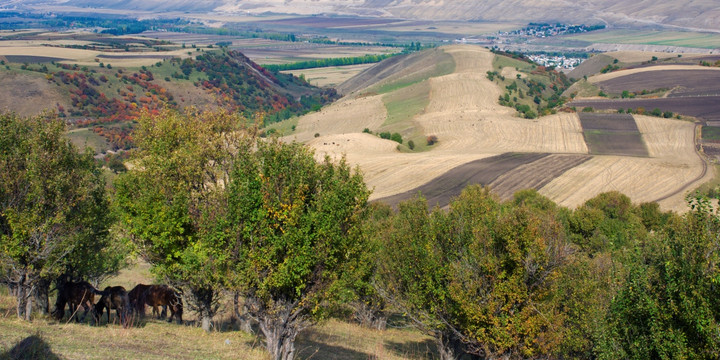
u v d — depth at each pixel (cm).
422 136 14300
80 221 2548
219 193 2212
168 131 2777
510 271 2322
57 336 2011
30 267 2316
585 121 13850
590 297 2406
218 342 2389
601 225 5622
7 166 2345
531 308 2225
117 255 3209
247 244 2108
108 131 15212
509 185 8931
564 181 9144
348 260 2164
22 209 2370
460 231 2567
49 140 2438
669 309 1708
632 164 10000
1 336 1861
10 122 2461
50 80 18062
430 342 3475
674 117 14238
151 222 2450
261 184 2081
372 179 9506
